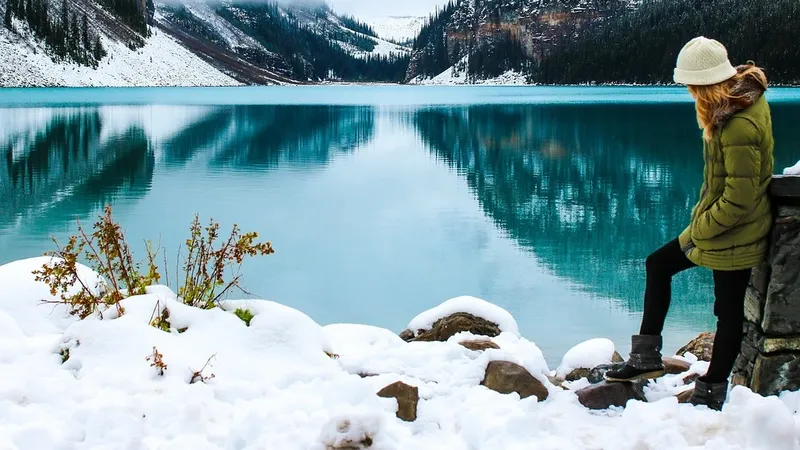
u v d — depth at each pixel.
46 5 154.00
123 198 19.81
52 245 13.98
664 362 4.82
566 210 18.59
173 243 13.87
